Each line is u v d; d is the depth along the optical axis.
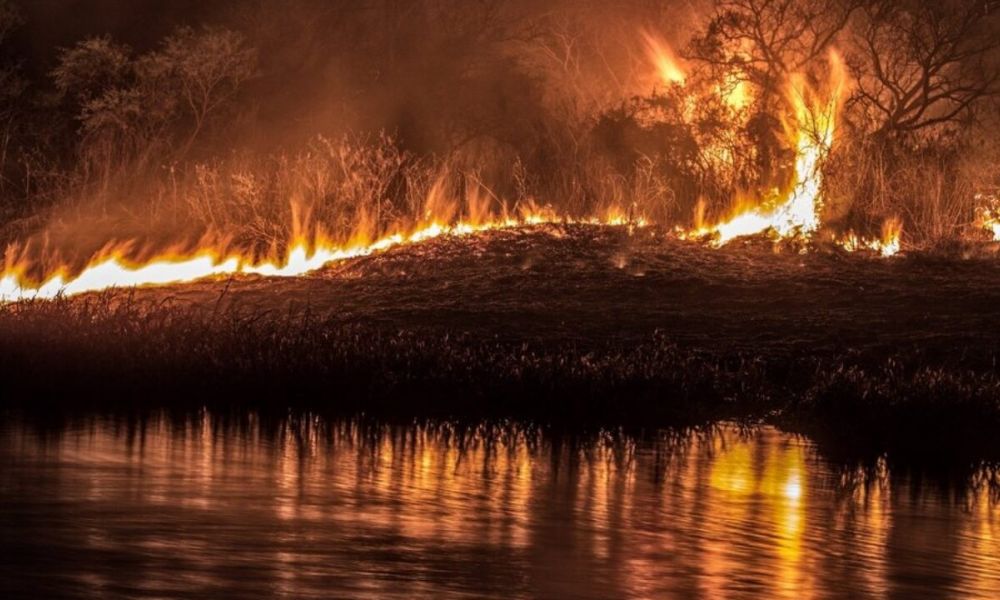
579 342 14.50
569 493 8.91
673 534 7.79
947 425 11.92
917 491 9.73
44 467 8.95
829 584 6.82
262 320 15.09
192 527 7.37
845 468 10.48
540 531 7.68
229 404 12.16
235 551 6.88
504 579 6.57
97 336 13.10
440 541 7.31
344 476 9.13
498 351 13.77
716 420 12.39
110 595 5.99
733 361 14.02
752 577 6.87
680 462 10.38
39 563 6.49
